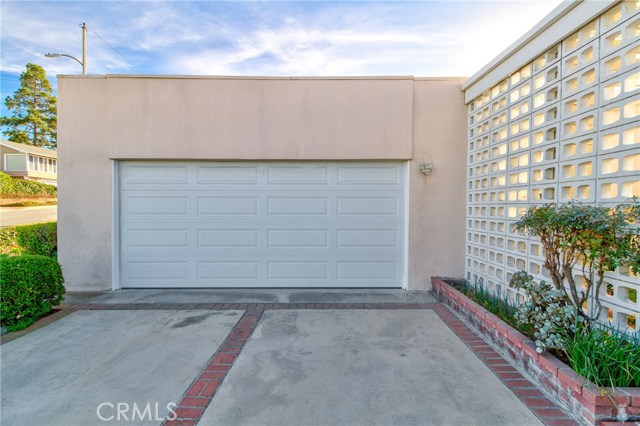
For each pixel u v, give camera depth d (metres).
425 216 5.48
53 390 2.56
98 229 5.43
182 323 4.00
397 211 5.58
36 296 4.01
